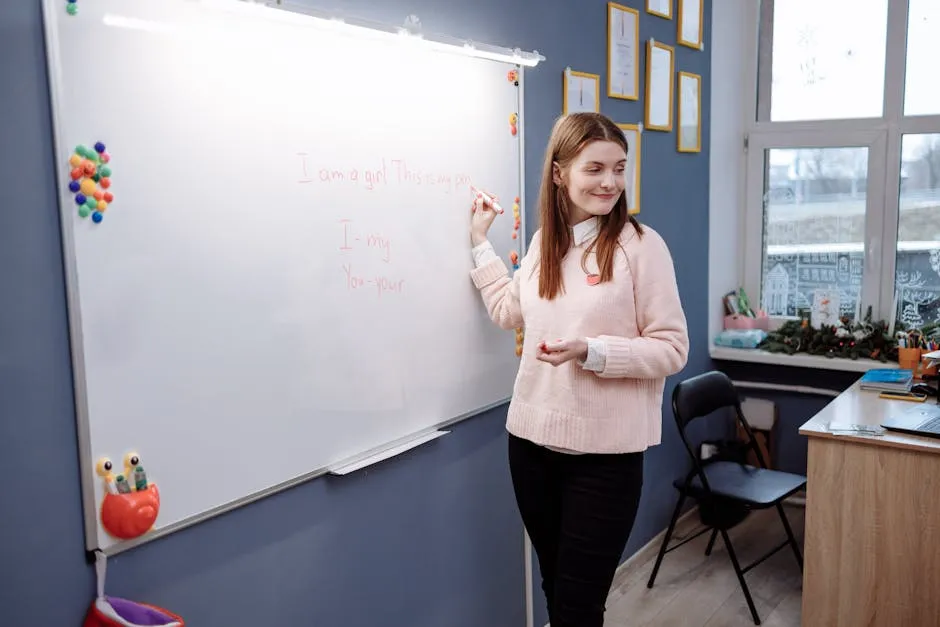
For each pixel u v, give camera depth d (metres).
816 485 2.66
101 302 1.44
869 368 3.70
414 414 2.18
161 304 1.54
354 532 2.04
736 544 3.61
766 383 4.09
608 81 3.03
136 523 1.48
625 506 2.01
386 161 2.02
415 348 2.16
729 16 3.98
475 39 2.34
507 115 2.47
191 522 1.61
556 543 2.19
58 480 1.41
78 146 1.39
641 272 1.97
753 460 4.09
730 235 4.22
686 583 3.27
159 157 1.52
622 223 1.98
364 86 1.95
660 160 3.44
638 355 1.89
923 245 3.89
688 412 3.06
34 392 1.37
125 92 1.45
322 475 1.94
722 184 4.06
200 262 1.60
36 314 1.36
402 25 2.05
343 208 1.91
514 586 2.70
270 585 1.83
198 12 1.57
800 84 4.10
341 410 1.95
